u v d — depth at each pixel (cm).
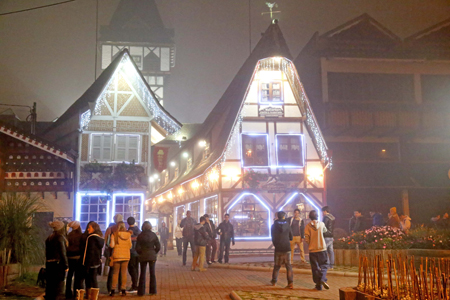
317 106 2592
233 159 2144
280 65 2256
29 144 1698
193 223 1566
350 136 2638
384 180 2575
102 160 1881
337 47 2633
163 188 3641
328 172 2562
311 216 994
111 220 1845
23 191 1736
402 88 2645
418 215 2584
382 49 2642
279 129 2216
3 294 867
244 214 2098
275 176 2133
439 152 2695
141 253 923
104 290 995
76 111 1947
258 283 1072
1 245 981
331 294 909
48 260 839
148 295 921
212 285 1050
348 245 1341
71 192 1784
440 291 641
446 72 2681
